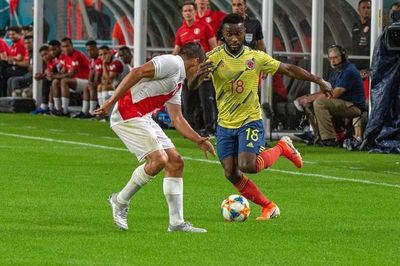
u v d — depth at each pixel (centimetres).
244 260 1513
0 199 2089
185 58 1780
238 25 1967
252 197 1920
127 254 1543
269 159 1953
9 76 5034
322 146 3359
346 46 3656
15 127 3972
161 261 1495
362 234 1747
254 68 1967
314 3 3597
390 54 3228
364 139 3244
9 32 5041
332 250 1600
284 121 3650
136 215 1925
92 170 2598
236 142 1970
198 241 1659
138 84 1761
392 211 2006
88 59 4828
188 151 3130
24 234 1697
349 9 3638
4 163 2717
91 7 4888
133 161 2812
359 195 2225
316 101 3350
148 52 4450
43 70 4872
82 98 4838
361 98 3322
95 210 1967
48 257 1511
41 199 2097
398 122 3219
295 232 1759
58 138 3516
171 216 1752
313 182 2433
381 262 1512
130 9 4666
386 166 2812
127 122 1762
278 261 1511
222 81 1970
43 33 4903
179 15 4428
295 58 3756
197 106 3734
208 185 2353
